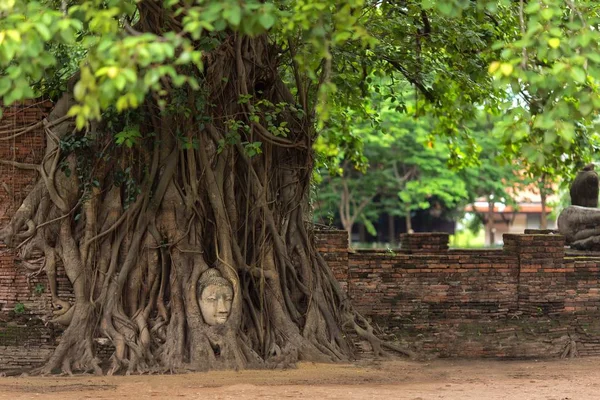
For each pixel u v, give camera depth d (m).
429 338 21.17
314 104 20.00
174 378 16.98
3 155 19.19
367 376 17.52
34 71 12.52
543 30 13.38
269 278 19.28
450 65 23.14
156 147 18.72
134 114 18.23
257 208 19.45
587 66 13.35
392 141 45.53
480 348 21.25
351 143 27.75
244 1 12.45
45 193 18.98
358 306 21.30
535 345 21.47
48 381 16.66
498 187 48.31
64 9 14.09
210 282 18.36
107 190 18.92
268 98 19.98
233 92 19.06
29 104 19.20
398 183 49.06
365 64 22.05
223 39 18.45
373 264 21.44
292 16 13.50
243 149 19.31
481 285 21.78
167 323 18.50
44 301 19.00
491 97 23.34
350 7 14.50
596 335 21.94
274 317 19.12
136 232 18.70
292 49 18.62
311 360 18.91
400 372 18.31
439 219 60.84
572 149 23.45
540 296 21.95
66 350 18.09
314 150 20.92
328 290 20.27
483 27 21.33
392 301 21.44
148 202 18.80
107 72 11.41
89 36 13.41
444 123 27.12
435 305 21.58
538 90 14.20
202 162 18.83
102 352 18.19
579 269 22.20
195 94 18.20
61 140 18.77
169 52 11.54
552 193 44.84
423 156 47.09
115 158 18.75
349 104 25.23
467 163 27.70
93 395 14.94
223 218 18.83
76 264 18.59
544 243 22.00
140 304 18.64
